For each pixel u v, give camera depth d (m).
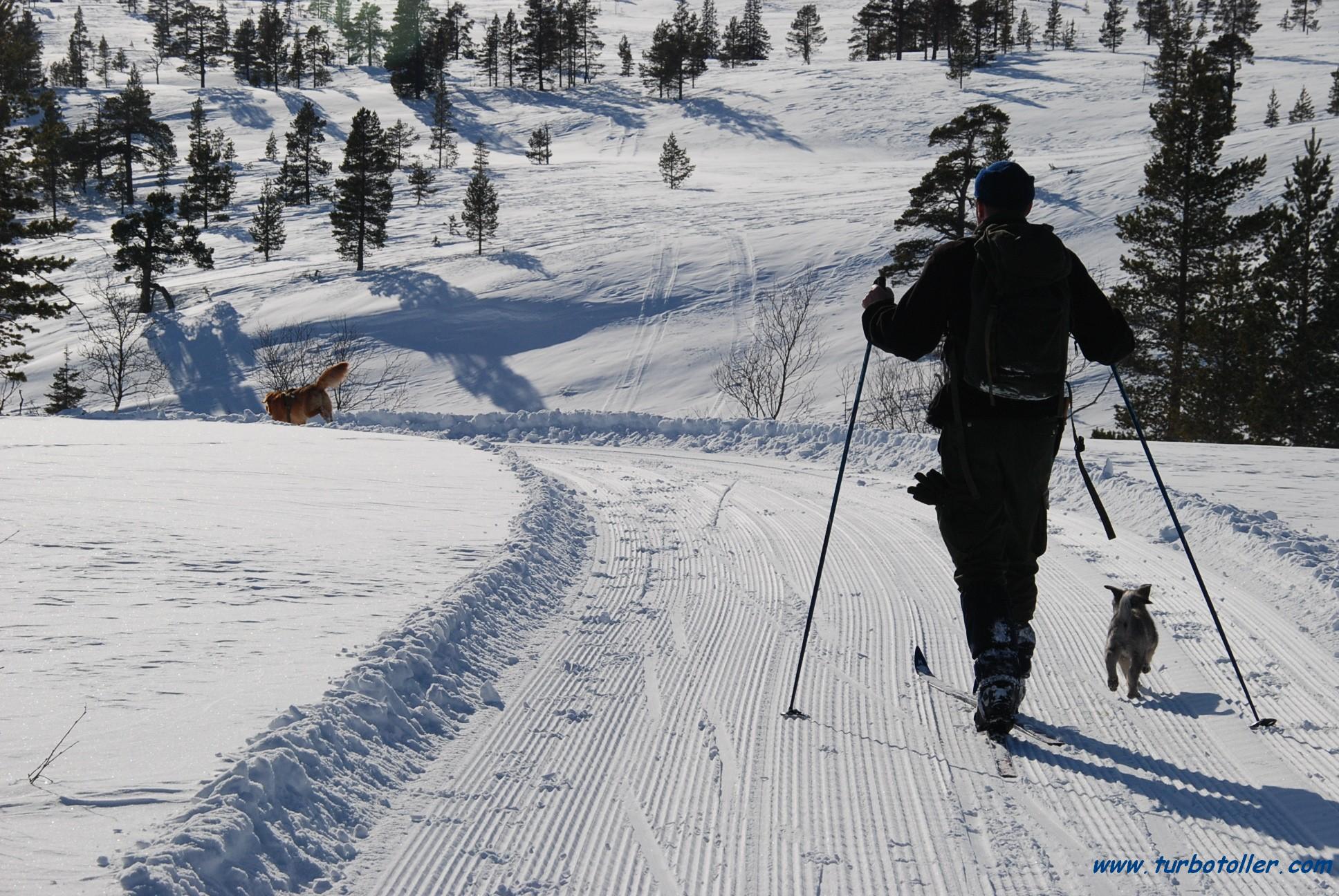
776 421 16.70
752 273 53.22
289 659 4.33
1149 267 33.84
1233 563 7.07
